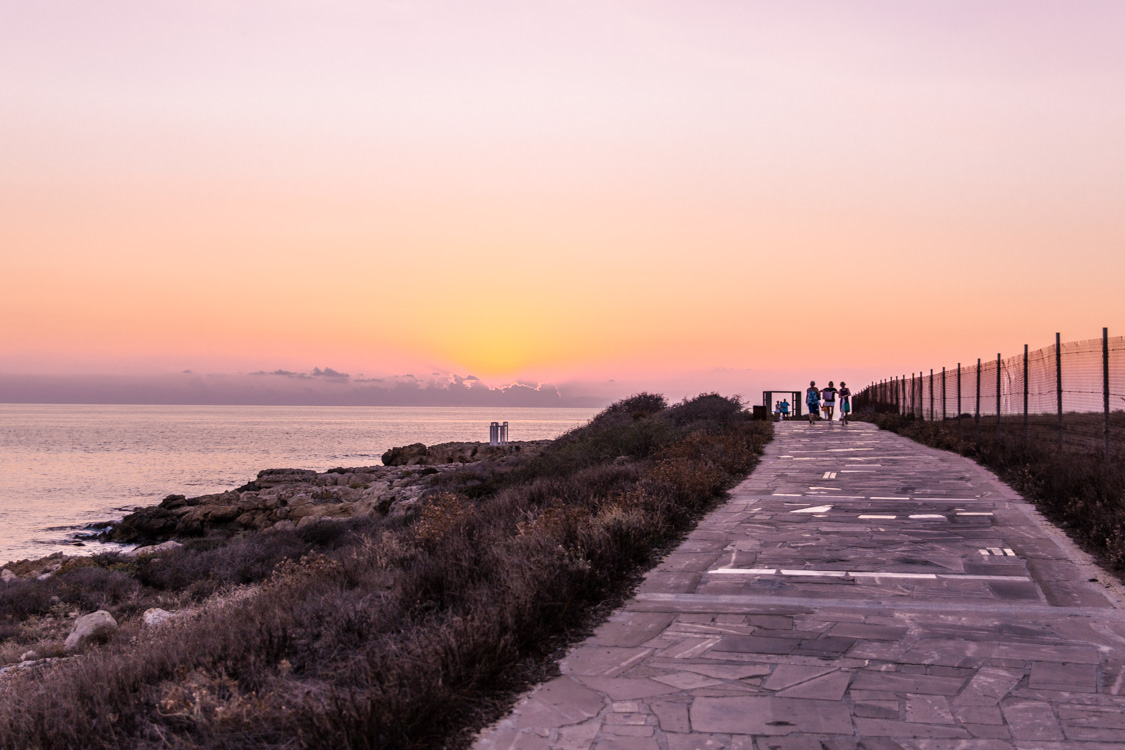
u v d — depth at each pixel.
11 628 16.38
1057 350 16.92
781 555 9.99
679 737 4.79
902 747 4.59
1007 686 5.47
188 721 5.16
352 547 12.05
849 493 15.17
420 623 7.01
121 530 41.66
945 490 15.32
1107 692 5.33
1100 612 7.29
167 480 77.00
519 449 60.97
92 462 100.56
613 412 39.06
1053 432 22.38
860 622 7.08
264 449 129.62
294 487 48.03
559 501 12.76
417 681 5.15
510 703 5.43
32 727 5.34
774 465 20.33
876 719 4.98
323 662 6.22
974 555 9.75
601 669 6.04
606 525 10.24
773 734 4.80
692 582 8.73
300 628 7.02
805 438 29.89
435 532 11.18
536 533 9.36
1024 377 19.41
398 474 48.88
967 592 8.05
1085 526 10.63
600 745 4.71
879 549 10.20
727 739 4.75
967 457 21.58
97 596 19.66
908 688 5.48
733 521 12.50
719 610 7.59
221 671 5.88
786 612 7.45
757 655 6.25
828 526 11.86
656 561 9.85
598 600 8.05
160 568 22.52
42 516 51.66
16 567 26.17
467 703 5.38
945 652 6.21
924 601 7.74
